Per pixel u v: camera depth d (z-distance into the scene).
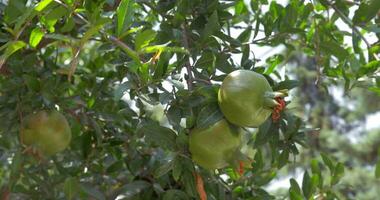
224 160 1.76
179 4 1.93
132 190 1.97
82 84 2.22
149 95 1.80
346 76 2.01
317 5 2.30
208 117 1.74
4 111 1.99
